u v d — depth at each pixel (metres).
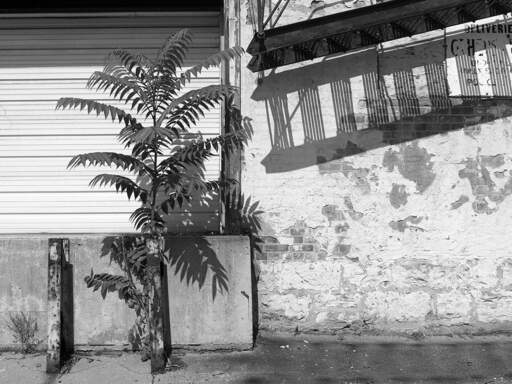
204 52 6.93
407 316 6.47
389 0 6.46
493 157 6.52
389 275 6.46
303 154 6.44
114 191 6.94
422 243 6.48
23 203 6.94
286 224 6.43
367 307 6.45
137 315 5.75
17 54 6.96
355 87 6.47
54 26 6.96
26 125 6.96
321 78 6.45
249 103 6.41
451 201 6.50
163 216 6.73
